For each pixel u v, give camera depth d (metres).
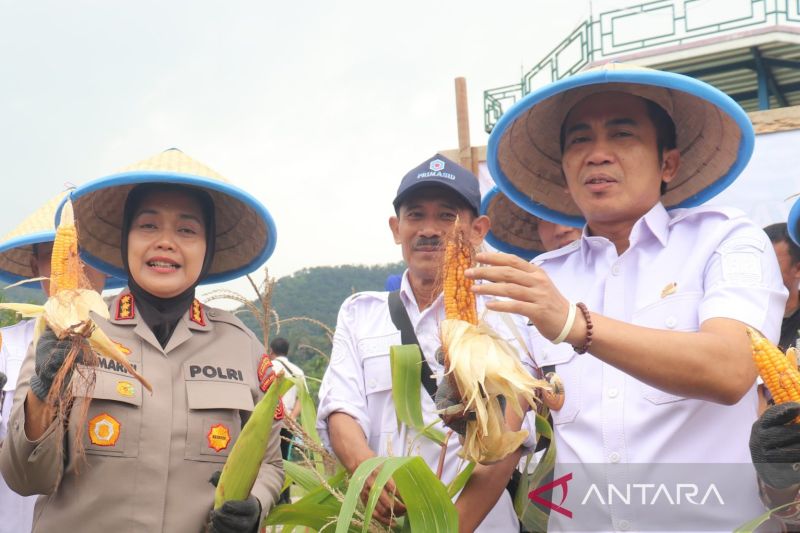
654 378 2.01
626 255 2.55
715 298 2.21
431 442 3.08
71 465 2.50
